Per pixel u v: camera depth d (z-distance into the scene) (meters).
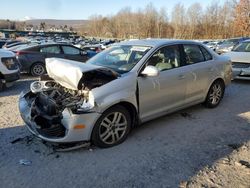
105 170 3.92
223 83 6.81
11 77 8.83
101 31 105.25
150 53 5.11
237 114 6.27
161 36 83.44
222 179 3.72
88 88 4.31
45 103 4.60
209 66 6.26
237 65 9.72
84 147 4.52
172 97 5.42
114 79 4.55
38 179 3.71
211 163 4.11
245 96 7.96
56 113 4.34
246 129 5.40
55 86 5.03
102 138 4.45
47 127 4.37
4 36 74.38
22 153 4.38
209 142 4.81
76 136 4.19
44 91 4.81
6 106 6.95
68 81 4.46
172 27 80.75
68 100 4.38
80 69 4.27
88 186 3.57
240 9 55.03
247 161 4.18
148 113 5.04
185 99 5.76
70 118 4.12
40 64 12.19
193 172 3.88
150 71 4.73
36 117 4.49
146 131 5.24
